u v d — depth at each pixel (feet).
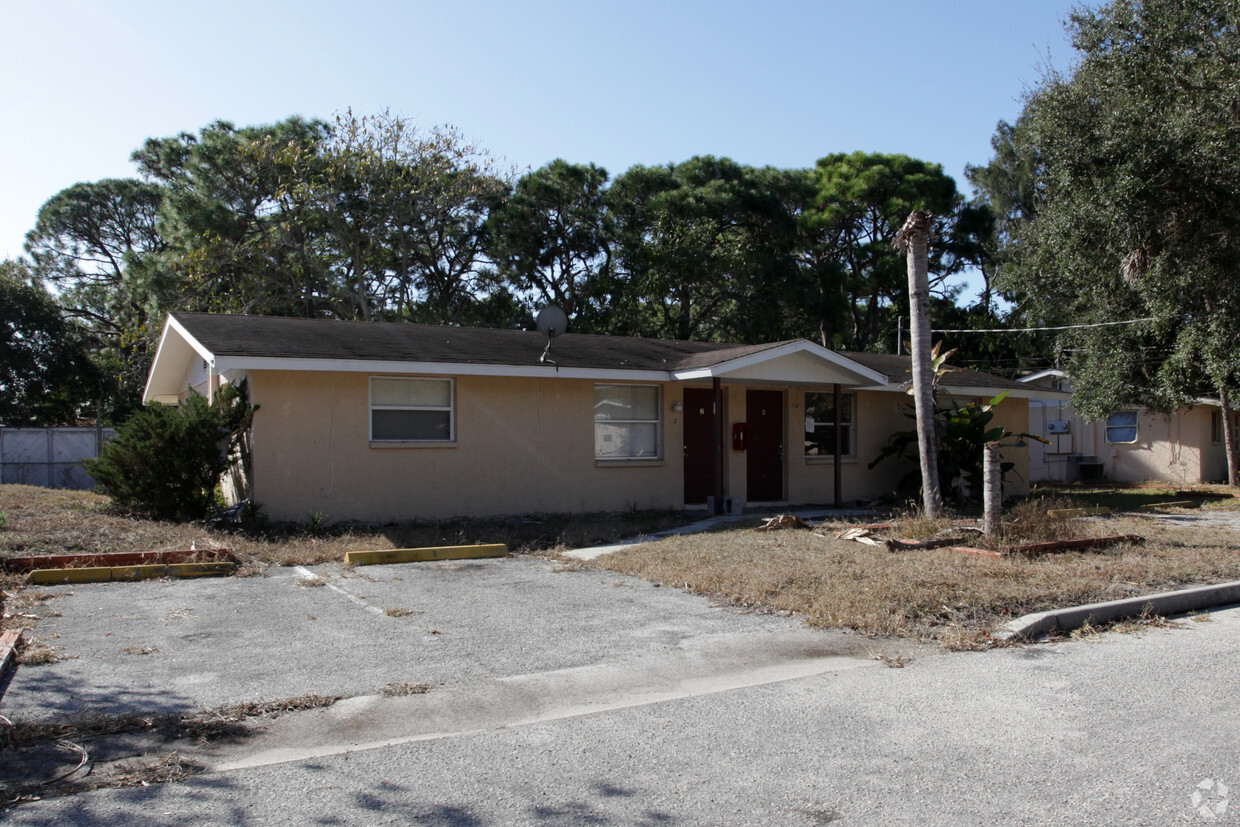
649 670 19.15
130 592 26.48
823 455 55.52
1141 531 39.47
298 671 18.57
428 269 106.93
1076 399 70.90
